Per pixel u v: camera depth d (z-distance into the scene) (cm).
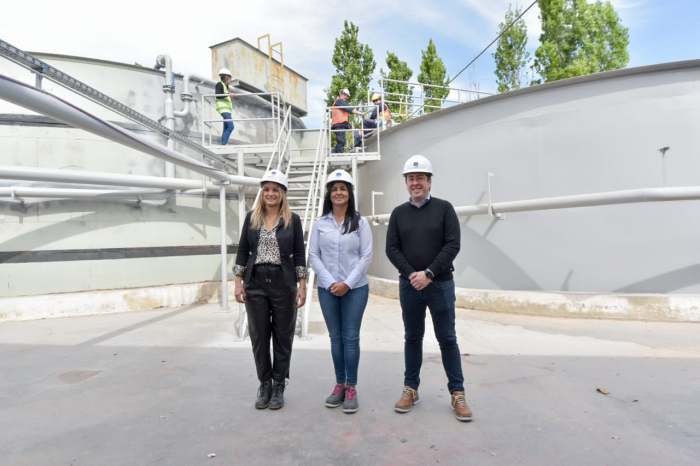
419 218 306
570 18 2288
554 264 679
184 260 873
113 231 803
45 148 771
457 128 775
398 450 257
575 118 669
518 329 571
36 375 416
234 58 1091
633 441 262
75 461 252
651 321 604
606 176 649
